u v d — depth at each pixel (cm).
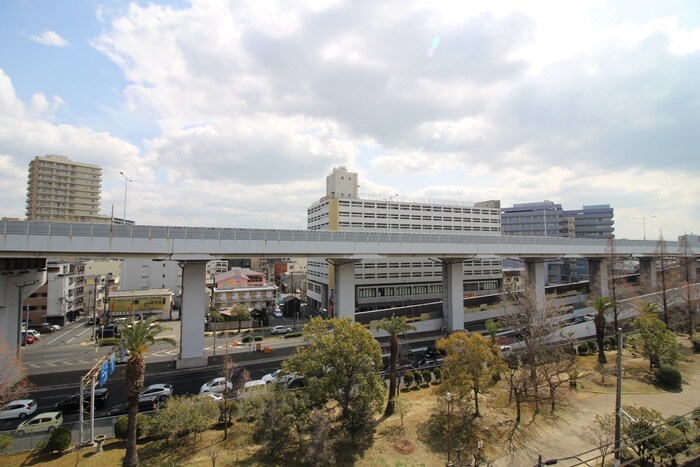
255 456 2159
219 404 2631
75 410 2856
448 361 2641
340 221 7919
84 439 2336
